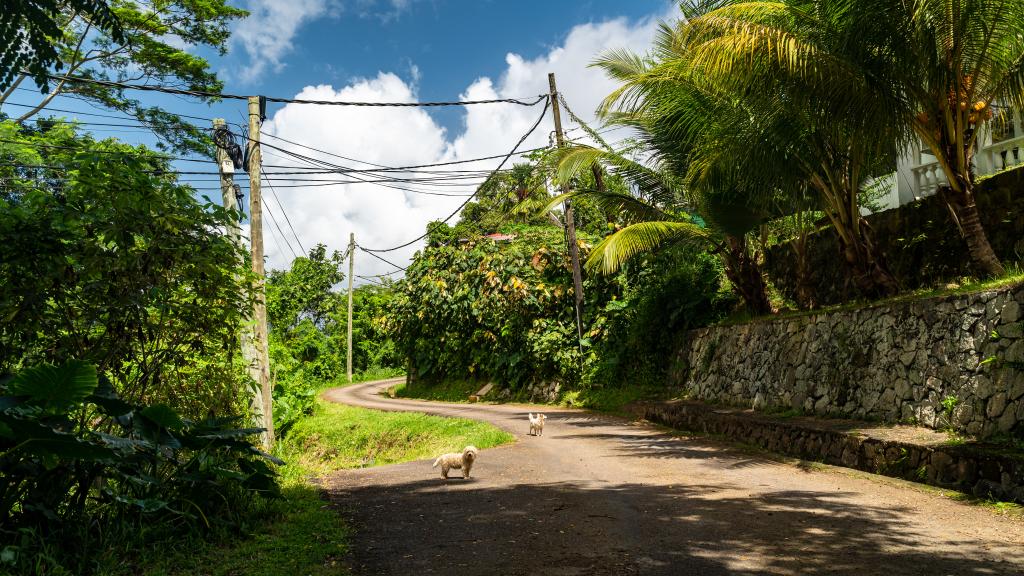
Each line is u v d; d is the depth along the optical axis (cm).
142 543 488
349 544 525
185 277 637
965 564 463
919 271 1257
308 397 2256
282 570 446
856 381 1086
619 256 1546
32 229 534
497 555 491
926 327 939
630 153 1694
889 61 914
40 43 529
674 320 1916
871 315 1083
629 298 2108
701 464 946
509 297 2364
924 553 490
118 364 627
